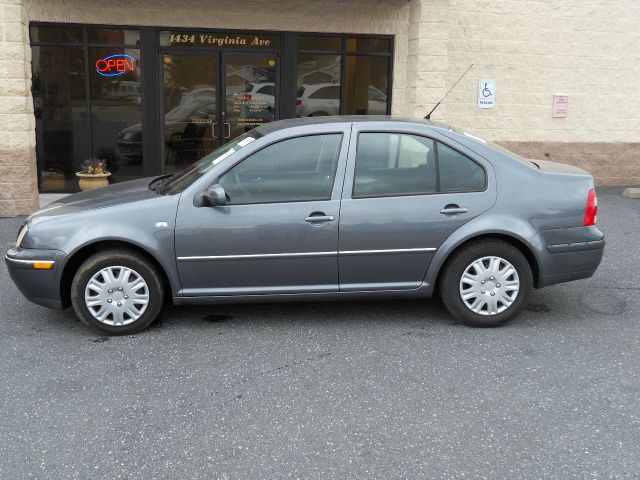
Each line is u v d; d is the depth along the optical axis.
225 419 3.85
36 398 4.10
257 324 5.34
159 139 10.46
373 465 3.40
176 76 10.38
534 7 11.16
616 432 3.71
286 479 3.28
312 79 10.77
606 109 11.77
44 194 10.33
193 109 10.54
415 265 5.13
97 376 4.41
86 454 3.50
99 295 5.03
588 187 5.26
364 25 10.60
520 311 5.28
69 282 5.18
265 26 10.34
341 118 5.40
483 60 11.17
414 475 3.31
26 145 9.05
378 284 5.17
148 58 10.17
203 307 5.74
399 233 5.05
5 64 8.80
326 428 3.75
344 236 5.02
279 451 3.53
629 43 11.59
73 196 5.74
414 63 10.47
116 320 5.07
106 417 3.88
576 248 5.22
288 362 4.62
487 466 3.39
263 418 3.86
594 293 6.14
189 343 4.96
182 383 4.30
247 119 10.73
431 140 5.15
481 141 5.32
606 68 11.62
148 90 10.28
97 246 5.11
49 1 9.61
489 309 5.20
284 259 5.03
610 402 4.05
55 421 3.83
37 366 4.56
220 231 4.96
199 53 10.37
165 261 4.98
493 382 4.32
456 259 5.14
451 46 11.02
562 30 11.34
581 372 4.47
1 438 3.65
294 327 5.28
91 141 10.32
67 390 4.21
